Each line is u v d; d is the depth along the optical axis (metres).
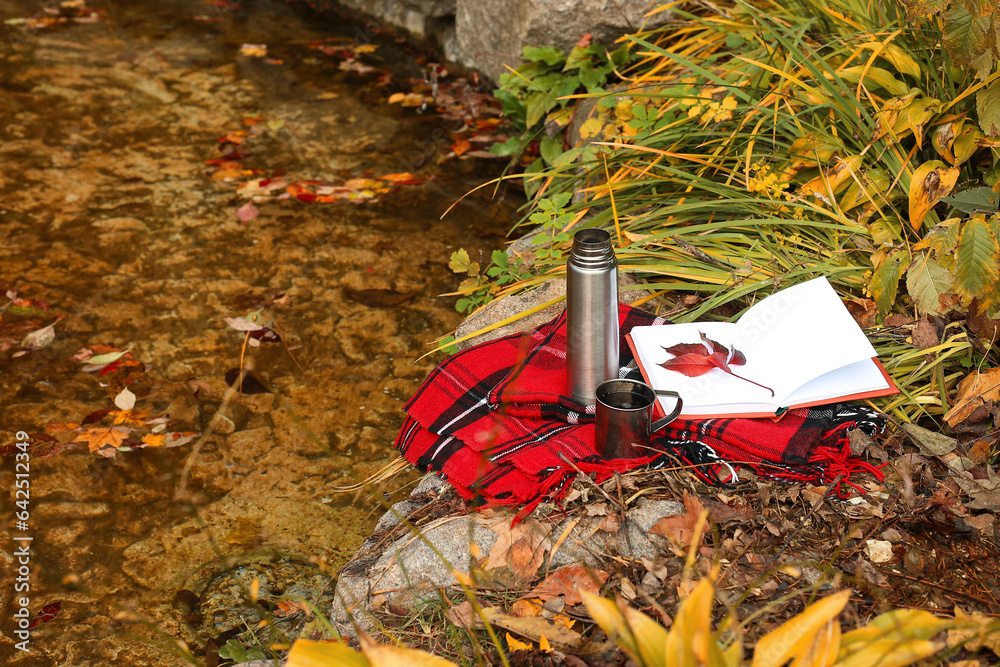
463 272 2.92
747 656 1.39
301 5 5.79
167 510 2.16
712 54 3.20
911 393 1.97
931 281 2.02
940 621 1.17
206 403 2.51
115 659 1.78
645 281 2.49
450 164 3.84
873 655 1.09
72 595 1.92
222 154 3.92
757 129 2.62
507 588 1.59
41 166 3.80
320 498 2.19
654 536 1.64
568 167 3.00
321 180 3.69
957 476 1.73
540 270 2.73
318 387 2.58
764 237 2.42
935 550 1.59
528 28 3.71
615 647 1.42
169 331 2.81
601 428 1.76
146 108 4.36
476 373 2.10
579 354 1.88
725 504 1.69
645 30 3.56
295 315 2.89
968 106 2.41
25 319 2.85
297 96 4.50
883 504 1.69
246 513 2.14
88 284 3.04
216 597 1.92
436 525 1.73
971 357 2.01
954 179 2.15
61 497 2.19
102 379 2.60
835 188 2.44
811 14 2.96
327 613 1.84
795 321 2.01
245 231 3.35
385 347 2.75
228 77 4.72
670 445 1.81
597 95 2.97
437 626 1.56
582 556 1.63
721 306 2.34
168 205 3.53
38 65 4.84
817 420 1.85
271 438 2.39
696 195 2.72
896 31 2.48
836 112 2.61
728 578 1.53
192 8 5.76
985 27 2.05
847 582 1.52
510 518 1.71
